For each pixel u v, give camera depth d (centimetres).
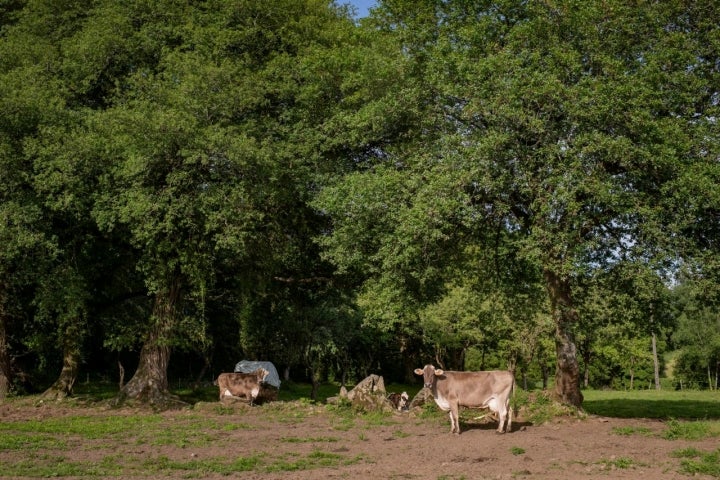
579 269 1507
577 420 1625
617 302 1827
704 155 1606
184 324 2480
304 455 1215
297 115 2255
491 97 1612
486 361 5500
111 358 3844
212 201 1945
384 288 1870
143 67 2373
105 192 2028
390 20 2173
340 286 2586
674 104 1658
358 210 1764
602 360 5678
